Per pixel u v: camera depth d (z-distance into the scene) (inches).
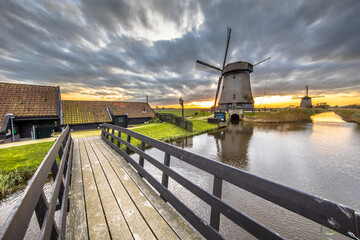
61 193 77.1
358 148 510.0
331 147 526.9
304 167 364.5
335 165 375.6
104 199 102.3
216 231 58.0
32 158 265.9
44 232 36.0
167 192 91.0
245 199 239.5
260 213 209.6
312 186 283.6
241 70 1355.8
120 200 100.5
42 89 605.0
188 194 249.1
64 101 750.5
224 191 261.4
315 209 36.7
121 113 840.3
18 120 477.7
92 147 257.8
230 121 1320.1
